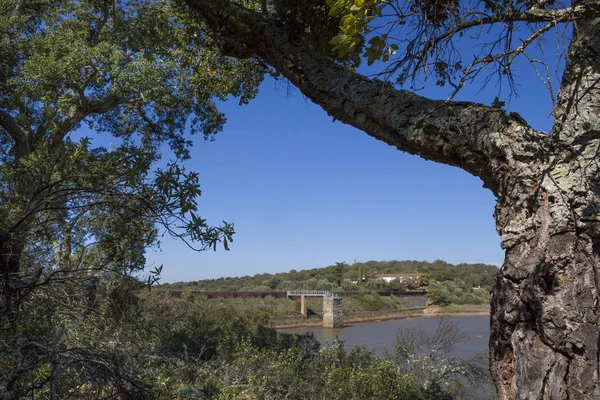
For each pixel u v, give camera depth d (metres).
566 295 2.15
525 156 2.41
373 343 27.36
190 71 11.88
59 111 11.62
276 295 53.47
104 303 3.28
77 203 3.04
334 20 4.36
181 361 6.25
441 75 3.81
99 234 3.12
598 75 2.39
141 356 3.54
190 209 2.89
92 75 12.22
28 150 11.53
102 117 13.90
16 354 2.60
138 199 2.96
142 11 11.98
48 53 12.23
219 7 3.81
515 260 2.36
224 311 17.02
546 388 2.11
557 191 2.28
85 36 13.05
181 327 12.71
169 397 4.12
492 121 2.57
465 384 11.73
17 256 3.04
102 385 2.92
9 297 2.82
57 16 13.43
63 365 2.74
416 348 12.37
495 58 2.92
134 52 13.47
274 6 3.82
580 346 2.06
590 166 2.25
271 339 12.11
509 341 2.36
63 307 3.11
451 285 75.00
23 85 11.37
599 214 2.17
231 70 8.51
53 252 3.20
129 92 12.70
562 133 2.38
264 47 3.79
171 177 2.86
